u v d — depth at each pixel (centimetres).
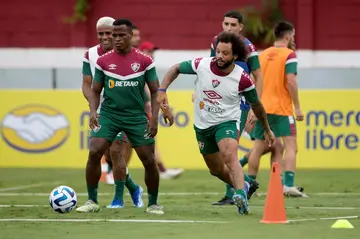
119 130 3312
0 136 6038
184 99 5822
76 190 4566
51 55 8156
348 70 7206
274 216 2988
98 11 8106
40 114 5988
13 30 8194
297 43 7988
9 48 8200
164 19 8131
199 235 2672
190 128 5825
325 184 4866
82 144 5959
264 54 4259
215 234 2694
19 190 4578
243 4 8038
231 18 3719
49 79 7319
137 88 3278
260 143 4116
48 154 5991
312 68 7231
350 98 5738
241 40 3123
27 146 6012
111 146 3528
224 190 4531
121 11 8119
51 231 2775
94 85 3297
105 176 5094
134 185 3612
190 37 8119
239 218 3128
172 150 5844
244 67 3700
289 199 4019
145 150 3300
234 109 3192
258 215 3234
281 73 4197
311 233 2712
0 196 4228
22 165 6031
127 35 3253
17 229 2825
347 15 8006
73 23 8106
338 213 3350
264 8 7944
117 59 3272
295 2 7962
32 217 3178
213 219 3102
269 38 7831
